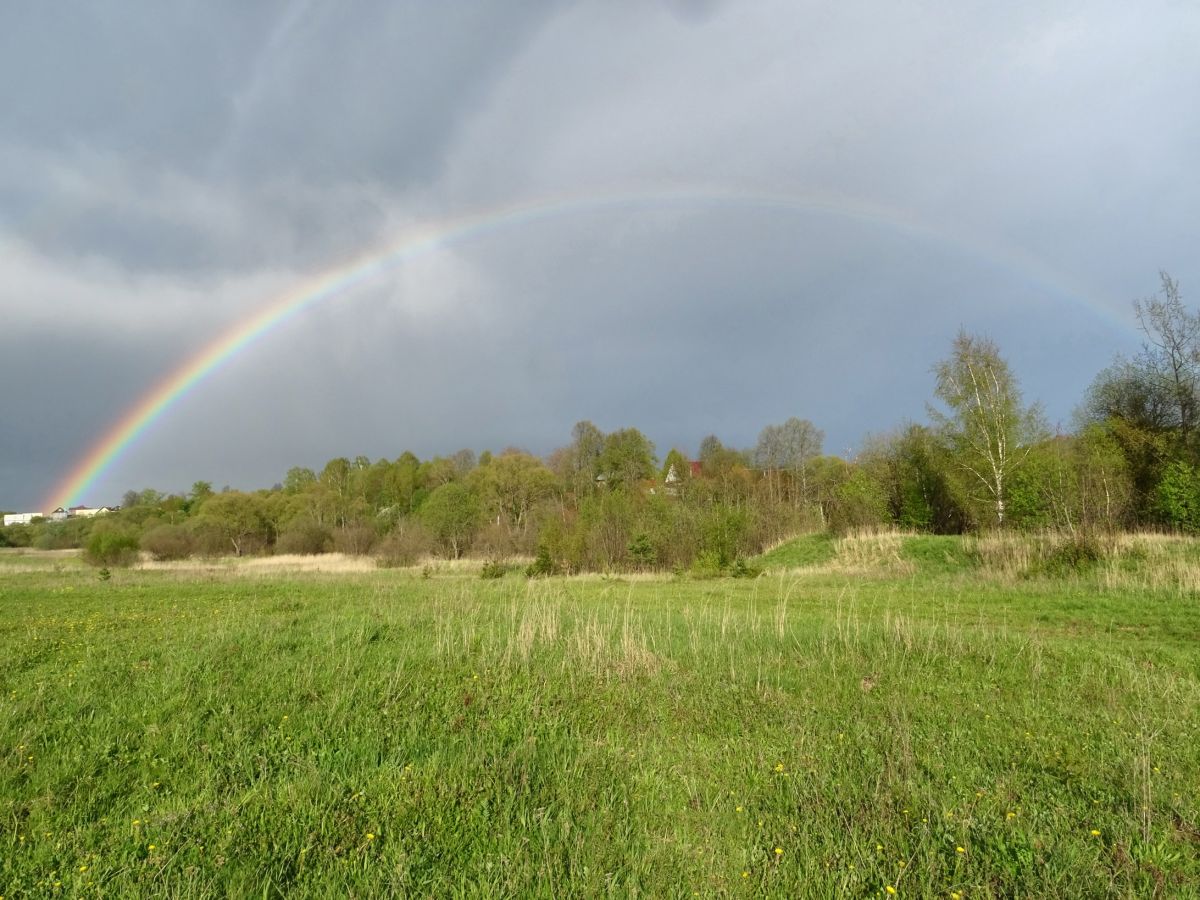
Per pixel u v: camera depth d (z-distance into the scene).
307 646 11.77
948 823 5.32
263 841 5.07
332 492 83.62
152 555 66.19
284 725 7.70
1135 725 7.72
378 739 7.27
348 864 4.81
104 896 4.42
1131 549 23.75
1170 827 5.24
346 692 8.84
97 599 22.31
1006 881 4.62
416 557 52.78
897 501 45.75
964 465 39.56
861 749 7.04
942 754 6.90
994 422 38.62
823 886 4.57
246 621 15.05
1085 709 8.39
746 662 10.91
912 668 10.56
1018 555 25.39
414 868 4.77
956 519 43.78
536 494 65.00
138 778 6.38
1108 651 11.98
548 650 11.39
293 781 6.19
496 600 20.02
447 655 11.00
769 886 4.62
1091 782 6.14
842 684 9.69
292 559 59.31
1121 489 33.47
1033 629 14.61
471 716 8.20
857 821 5.41
